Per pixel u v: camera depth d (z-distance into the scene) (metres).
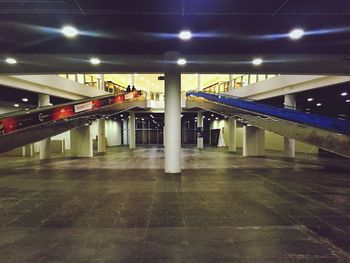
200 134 32.34
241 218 5.48
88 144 20.27
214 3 6.10
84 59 10.65
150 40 8.88
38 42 8.89
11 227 4.98
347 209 6.13
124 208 6.21
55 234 4.63
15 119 11.84
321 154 21.58
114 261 3.66
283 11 6.49
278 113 15.08
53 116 14.21
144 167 13.63
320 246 4.14
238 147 33.00
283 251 3.97
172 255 3.84
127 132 44.88
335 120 12.64
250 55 10.30
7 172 11.92
